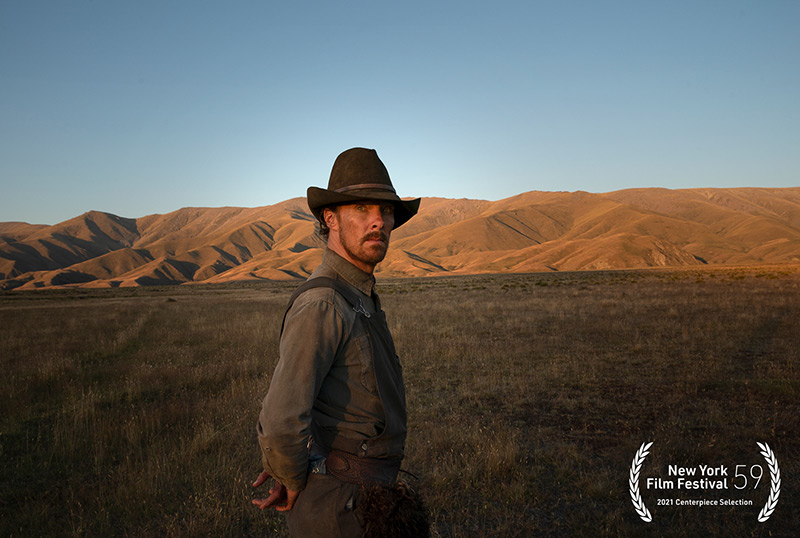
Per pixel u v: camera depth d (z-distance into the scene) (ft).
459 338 38.27
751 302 57.21
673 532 11.09
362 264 4.75
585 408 20.22
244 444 16.65
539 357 30.86
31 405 21.88
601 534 11.12
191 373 27.50
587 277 179.93
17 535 11.28
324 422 4.33
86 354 35.32
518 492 12.91
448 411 20.52
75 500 12.75
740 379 23.68
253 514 12.14
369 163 4.78
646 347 32.50
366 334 4.43
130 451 15.87
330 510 4.15
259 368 29.40
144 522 11.82
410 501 4.32
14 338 44.80
